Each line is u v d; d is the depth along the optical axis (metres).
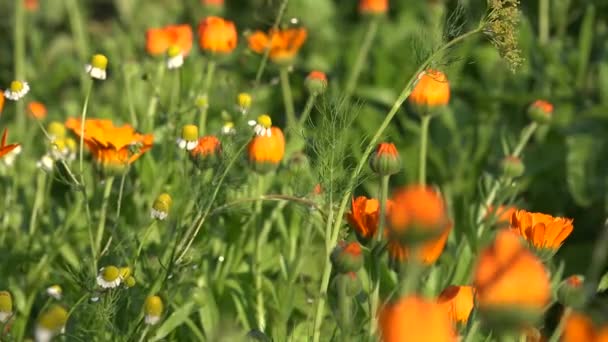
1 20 3.84
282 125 2.88
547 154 2.80
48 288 2.31
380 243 2.10
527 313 1.81
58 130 2.42
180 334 2.34
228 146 2.25
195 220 2.21
